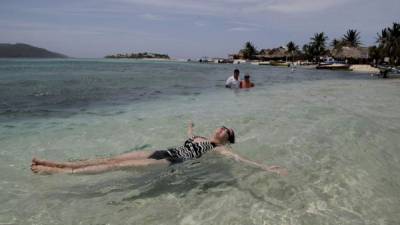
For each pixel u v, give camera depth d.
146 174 4.45
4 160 4.93
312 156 5.26
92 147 5.73
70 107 9.84
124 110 9.45
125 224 3.17
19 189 3.92
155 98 12.13
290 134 6.62
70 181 4.17
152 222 3.21
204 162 4.97
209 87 16.83
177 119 8.09
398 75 31.67
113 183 4.13
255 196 3.80
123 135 6.54
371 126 7.42
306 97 12.92
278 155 5.31
